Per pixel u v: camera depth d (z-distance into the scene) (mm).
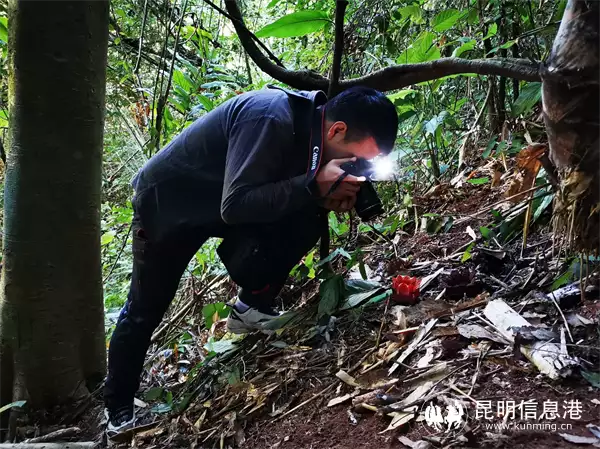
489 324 1543
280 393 1659
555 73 1118
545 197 1752
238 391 1763
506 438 1122
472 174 2713
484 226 2223
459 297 1816
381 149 1559
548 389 1239
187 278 3014
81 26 1902
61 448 1878
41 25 1847
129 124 4473
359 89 1559
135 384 1932
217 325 2541
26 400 2154
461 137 3041
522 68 1524
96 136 2043
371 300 1917
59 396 2172
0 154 2492
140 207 1784
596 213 1185
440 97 3215
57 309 2098
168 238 1758
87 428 2064
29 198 1979
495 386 1295
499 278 1862
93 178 2072
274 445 1430
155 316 1878
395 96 2588
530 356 1345
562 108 1134
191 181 1722
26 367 2129
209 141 1690
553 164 1283
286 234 1896
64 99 1924
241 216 1552
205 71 3438
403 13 2512
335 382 1589
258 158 1534
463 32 3059
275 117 1549
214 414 1737
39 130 1928
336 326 1879
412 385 1405
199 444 1635
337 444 1315
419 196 2785
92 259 2145
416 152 2971
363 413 1387
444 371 1401
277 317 2098
